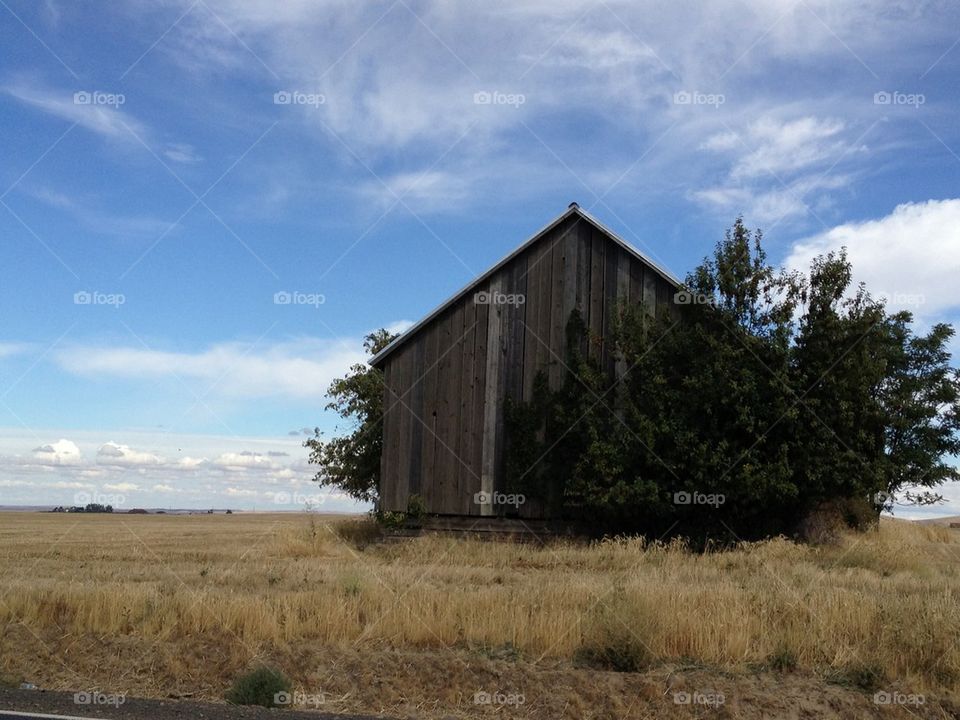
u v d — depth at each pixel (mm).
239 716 9516
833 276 23719
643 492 23578
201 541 34188
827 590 13172
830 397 23188
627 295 25969
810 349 23484
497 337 26875
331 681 11148
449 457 26828
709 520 24062
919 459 31938
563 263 26609
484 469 26391
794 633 11320
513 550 23250
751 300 24500
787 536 23609
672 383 24875
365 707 10672
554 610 12602
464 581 16891
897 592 14961
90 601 13297
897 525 40375
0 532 45938
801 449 23156
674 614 11805
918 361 34156
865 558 20234
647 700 10141
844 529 26922
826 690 10180
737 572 18125
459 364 27141
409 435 27391
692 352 24531
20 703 9945
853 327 23344
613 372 25641
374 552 25031
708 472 23375
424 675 11047
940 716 9594
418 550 24219
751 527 23969
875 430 24875
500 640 11992
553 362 26281
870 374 23719
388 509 27266
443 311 27516
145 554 25438
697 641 11391
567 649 11641
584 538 25078
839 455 23000
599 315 26125
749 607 12305
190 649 12094
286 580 16641
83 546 30891
